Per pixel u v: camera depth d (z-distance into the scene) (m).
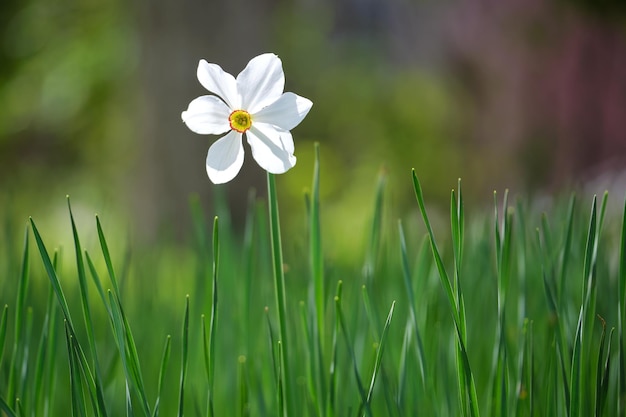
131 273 1.72
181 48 3.80
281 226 4.73
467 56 6.21
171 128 3.83
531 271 1.21
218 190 1.26
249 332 1.13
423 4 6.59
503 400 0.98
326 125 6.60
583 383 1.00
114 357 1.08
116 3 5.12
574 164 4.92
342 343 1.16
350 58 6.91
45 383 1.12
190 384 1.16
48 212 5.07
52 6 5.17
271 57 0.92
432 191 6.04
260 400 1.08
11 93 5.45
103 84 5.33
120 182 5.29
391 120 6.48
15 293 1.22
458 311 0.95
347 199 6.07
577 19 4.37
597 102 5.04
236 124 0.92
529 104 5.52
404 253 1.03
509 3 5.55
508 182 5.46
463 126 6.22
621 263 0.97
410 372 1.07
